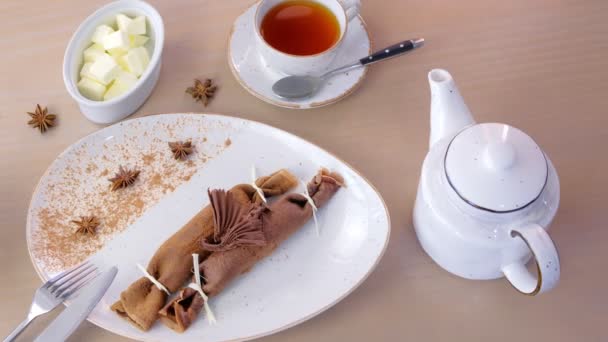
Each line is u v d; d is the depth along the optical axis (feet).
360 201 2.52
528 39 2.79
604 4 2.84
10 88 2.72
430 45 2.80
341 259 2.46
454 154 2.15
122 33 2.62
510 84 2.72
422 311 2.42
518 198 2.09
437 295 2.44
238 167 2.61
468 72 2.75
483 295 2.44
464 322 2.41
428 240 2.36
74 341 2.37
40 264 2.44
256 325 2.36
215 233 2.41
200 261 2.45
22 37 2.81
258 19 2.64
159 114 2.66
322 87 2.68
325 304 2.38
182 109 2.71
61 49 2.79
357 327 2.40
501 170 2.09
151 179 2.60
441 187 2.23
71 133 2.67
